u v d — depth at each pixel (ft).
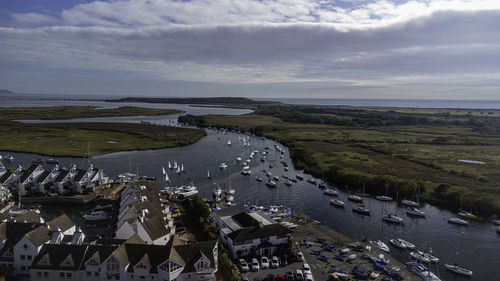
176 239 305.12
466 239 440.45
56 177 581.94
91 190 584.40
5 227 311.27
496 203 521.65
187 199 531.50
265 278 315.99
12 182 572.10
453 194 574.97
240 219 412.77
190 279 279.28
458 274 353.31
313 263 353.31
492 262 379.76
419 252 387.75
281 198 598.75
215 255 306.96
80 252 285.23
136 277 276.00
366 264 356.59
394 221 495.00
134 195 452.35
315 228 463.42
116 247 288.92
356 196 606.14
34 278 277.85
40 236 297.74
